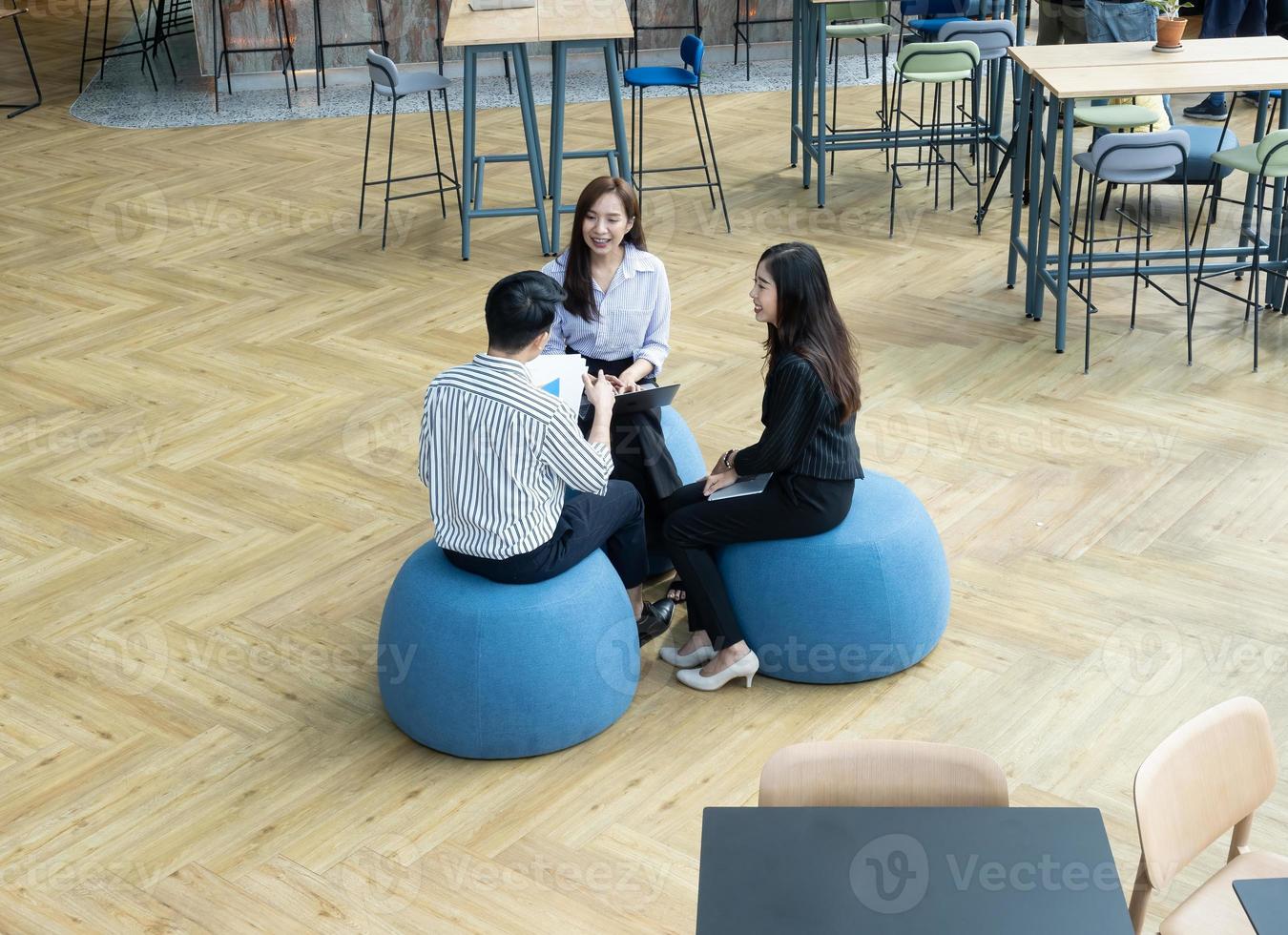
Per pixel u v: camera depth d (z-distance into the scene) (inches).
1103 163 214.4
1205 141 257.1
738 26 428.1
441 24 412.2
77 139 362.6
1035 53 235.8
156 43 444.8
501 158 292.5
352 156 341.7
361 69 414.0
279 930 112.4
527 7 275.9
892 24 427.8
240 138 359.6
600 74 417.7
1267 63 220.7
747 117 366.9
